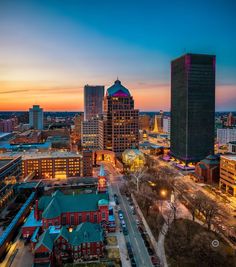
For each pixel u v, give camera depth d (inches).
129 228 5546.3
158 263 4281.5
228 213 6284.5
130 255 4480.8
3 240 4598.9
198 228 5457.7
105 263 4293.8
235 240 4990.2
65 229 4707.2
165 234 5246.1
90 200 5654.5
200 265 4279.0
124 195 7647.6
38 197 7475.4
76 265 4252.0
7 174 7066.9
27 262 4357.8
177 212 6328.7
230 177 7770.7
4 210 6535.4
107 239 5073.8
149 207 6619.1
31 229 5128.0
